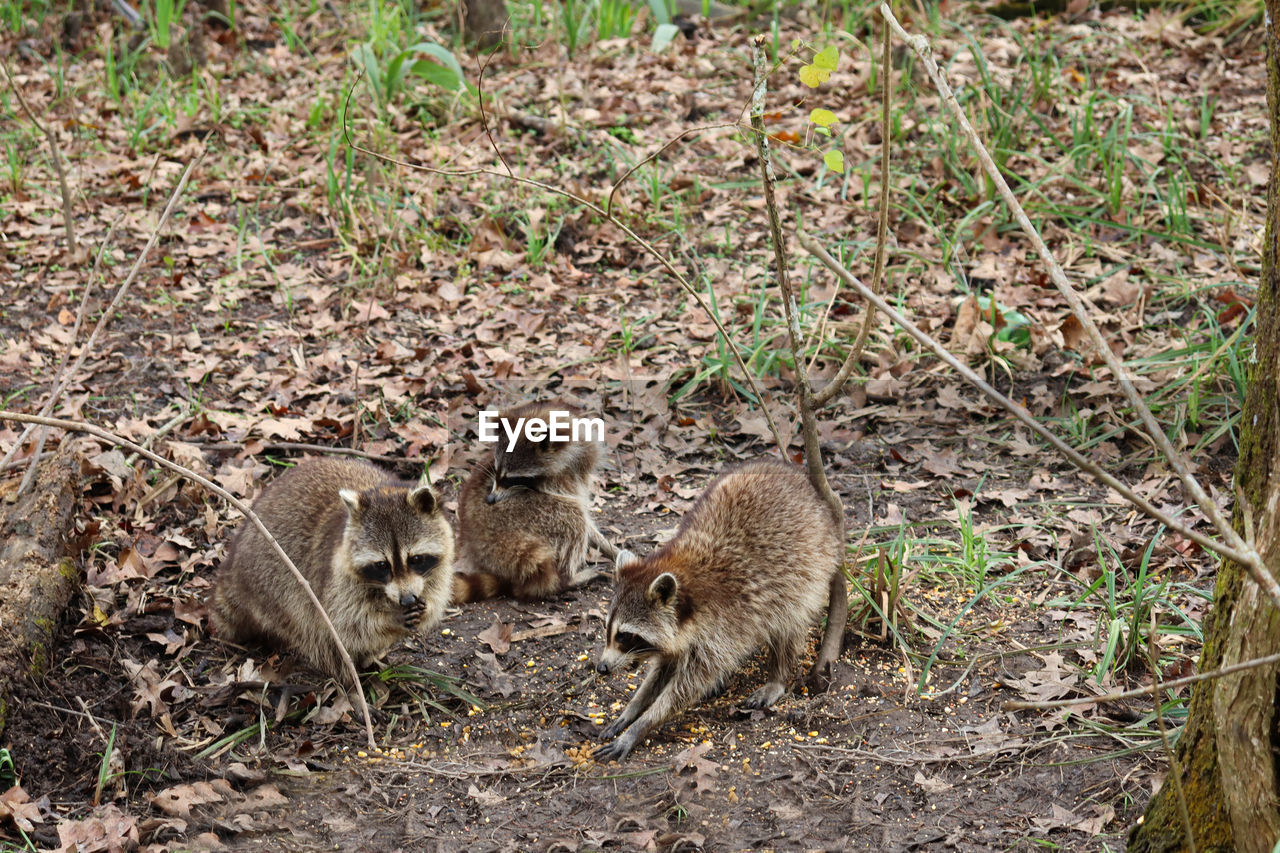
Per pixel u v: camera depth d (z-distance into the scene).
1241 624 2.97
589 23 12.65
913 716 4.61
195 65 11.42
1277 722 2.94
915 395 7.16
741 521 4.89
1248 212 8.55
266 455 6.67
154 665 5.01
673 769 4.44
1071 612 5.16
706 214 9.14
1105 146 9.02
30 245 8.80
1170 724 4.33
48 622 4.86
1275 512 2.94
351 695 4.92
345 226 9.06
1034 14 11.79
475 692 5.00
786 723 4.67
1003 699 4.65
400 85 11.01
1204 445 6.31
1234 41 11.60
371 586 4.88
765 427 6.87
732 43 12.34
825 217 9.00
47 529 5.14
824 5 12.37
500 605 5.68
